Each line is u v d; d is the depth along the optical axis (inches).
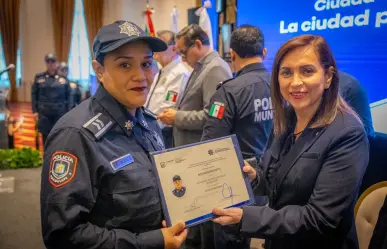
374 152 82.3
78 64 404.8
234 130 77.2
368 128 82.0
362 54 85.8
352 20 87.9
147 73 41.4
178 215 42.2
